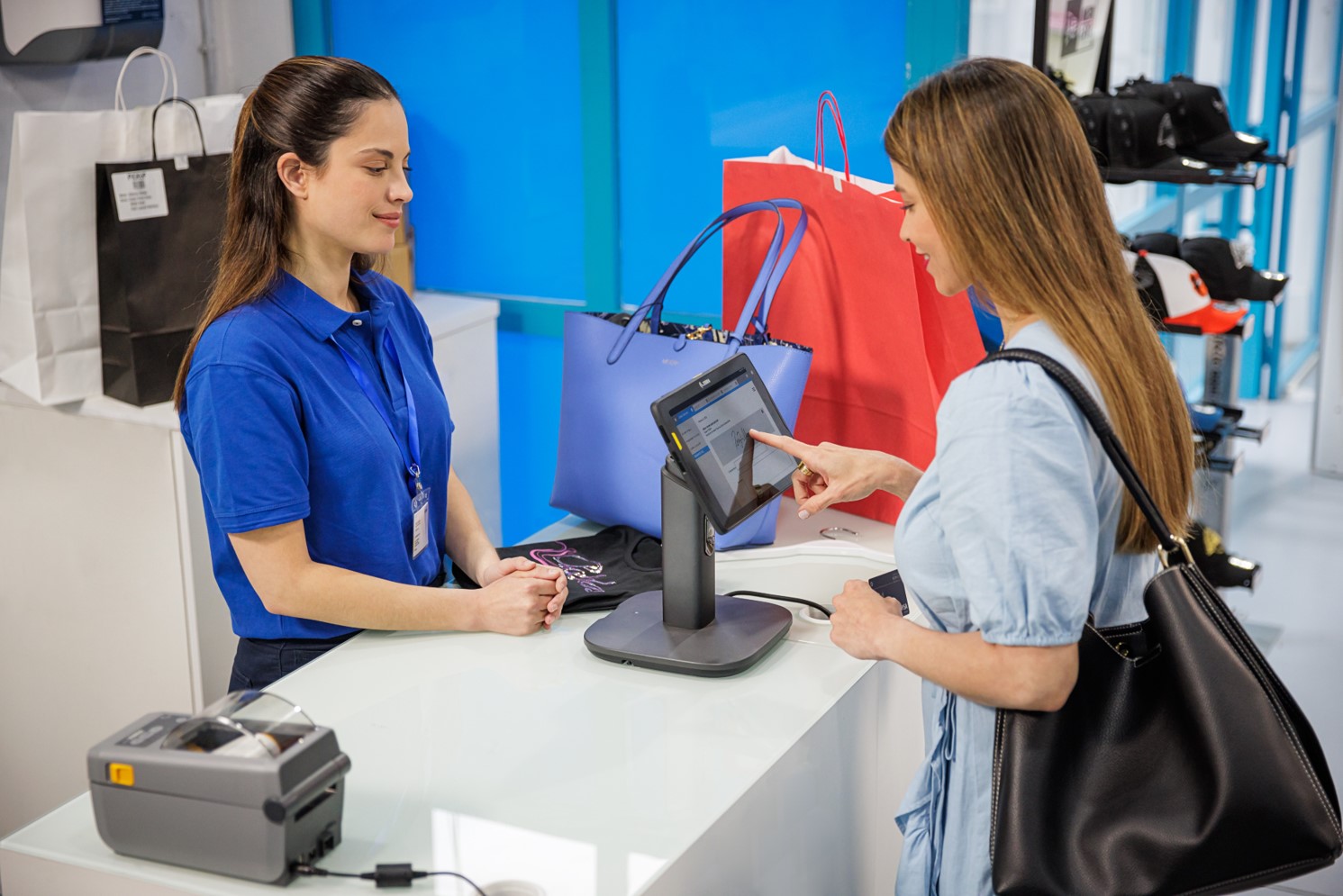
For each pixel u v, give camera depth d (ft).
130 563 7.72
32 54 8.14
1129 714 4.23
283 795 3.85
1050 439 3.93
